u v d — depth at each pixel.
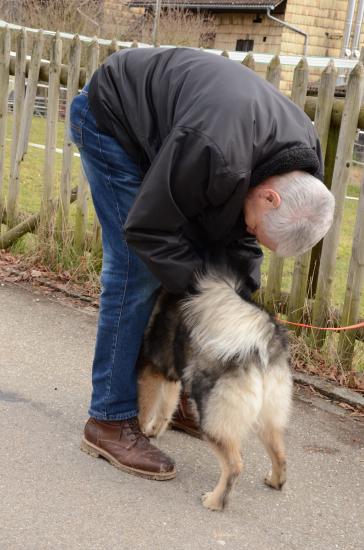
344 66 6.54
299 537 2.87
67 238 6.00
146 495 3.05
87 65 5.68
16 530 2.70
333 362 4.51
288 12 17.50
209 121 2.65
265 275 6.19
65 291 5.61
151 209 2.77
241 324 2.86
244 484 3.24
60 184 6.00
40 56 6.05
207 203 2.81
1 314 5.05
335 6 17.78
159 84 2.91
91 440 3.31
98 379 3.27
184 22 18.36
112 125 3.05
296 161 2.75
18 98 6.29
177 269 2.89
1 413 3.62
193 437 3.67
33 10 17.16
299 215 2.77
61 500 2.93
